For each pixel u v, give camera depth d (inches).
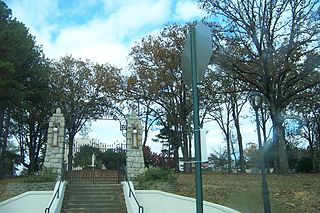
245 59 1055.6
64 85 1713.8
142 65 1429.6
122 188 781.3
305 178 866.1
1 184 850.1
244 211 610.5
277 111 1031.0
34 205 657.0
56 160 902.4
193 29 224.2
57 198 652.7
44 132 1887.3
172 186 780.0
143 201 687.7
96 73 1681.8
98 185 794.2
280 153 1008.2
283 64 992.2
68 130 1715.1
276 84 1035.9
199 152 205.5
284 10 987.3
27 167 1957.4
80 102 1726.1
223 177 945.5
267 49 1000.2
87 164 1228.5
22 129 1908.2
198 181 202.2
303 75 1003.9
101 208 671.8
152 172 832.9
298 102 1304.1
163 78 1380.4
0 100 1234.6
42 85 1438.2
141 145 979.9
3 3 1163.3
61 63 1722.4
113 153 1227.9
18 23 1232.8
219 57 1041.5
